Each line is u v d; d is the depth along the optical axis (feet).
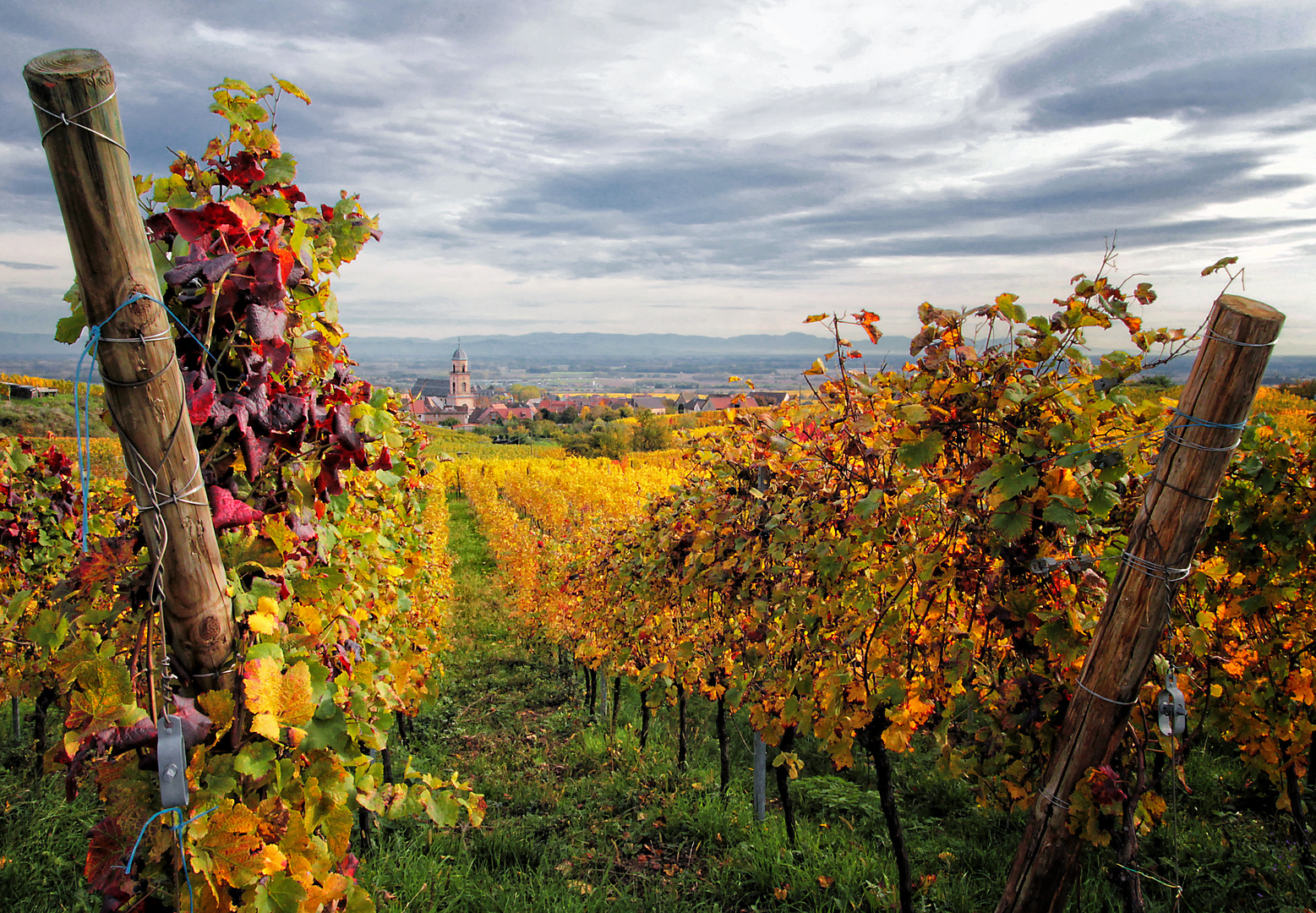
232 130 5.89
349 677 7.40
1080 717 6.45
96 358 4.17
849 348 9.53
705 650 15.56
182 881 4.43
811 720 10.64
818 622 10.64
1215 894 10.43
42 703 16.25
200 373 4.83
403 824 14.40
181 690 4.74
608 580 21.91
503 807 16.05
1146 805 7.16
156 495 4.37
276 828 4.74
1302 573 10.94
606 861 13.32
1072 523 6.66
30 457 17.16
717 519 13.53
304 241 5.90
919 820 13.99
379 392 7.14
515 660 30.27
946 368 7.64
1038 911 6.79
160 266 5.13
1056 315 7.16
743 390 13.34
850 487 10.29
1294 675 10.48
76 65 3.75
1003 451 7.43
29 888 11.28
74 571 4.51
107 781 4.39
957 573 7.93
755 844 12.84
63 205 3.87
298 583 6.40
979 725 8.07
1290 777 11.02
